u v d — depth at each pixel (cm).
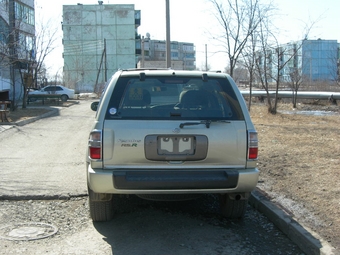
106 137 438
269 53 2038
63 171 770
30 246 439
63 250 430
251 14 1700
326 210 520
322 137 1070
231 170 449
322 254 403
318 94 2477
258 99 2791
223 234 484
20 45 2308
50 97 2934
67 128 1437
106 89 483
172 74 481
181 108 458
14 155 926
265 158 813
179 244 451
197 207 582
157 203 596
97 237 468
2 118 1471
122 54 7362
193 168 446
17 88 3250
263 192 607
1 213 543
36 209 562
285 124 1420
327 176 667
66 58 7325
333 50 4662
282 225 493
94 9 7281
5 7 2225
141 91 467
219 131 446
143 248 439
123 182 432
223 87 477
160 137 440
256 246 451
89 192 476
